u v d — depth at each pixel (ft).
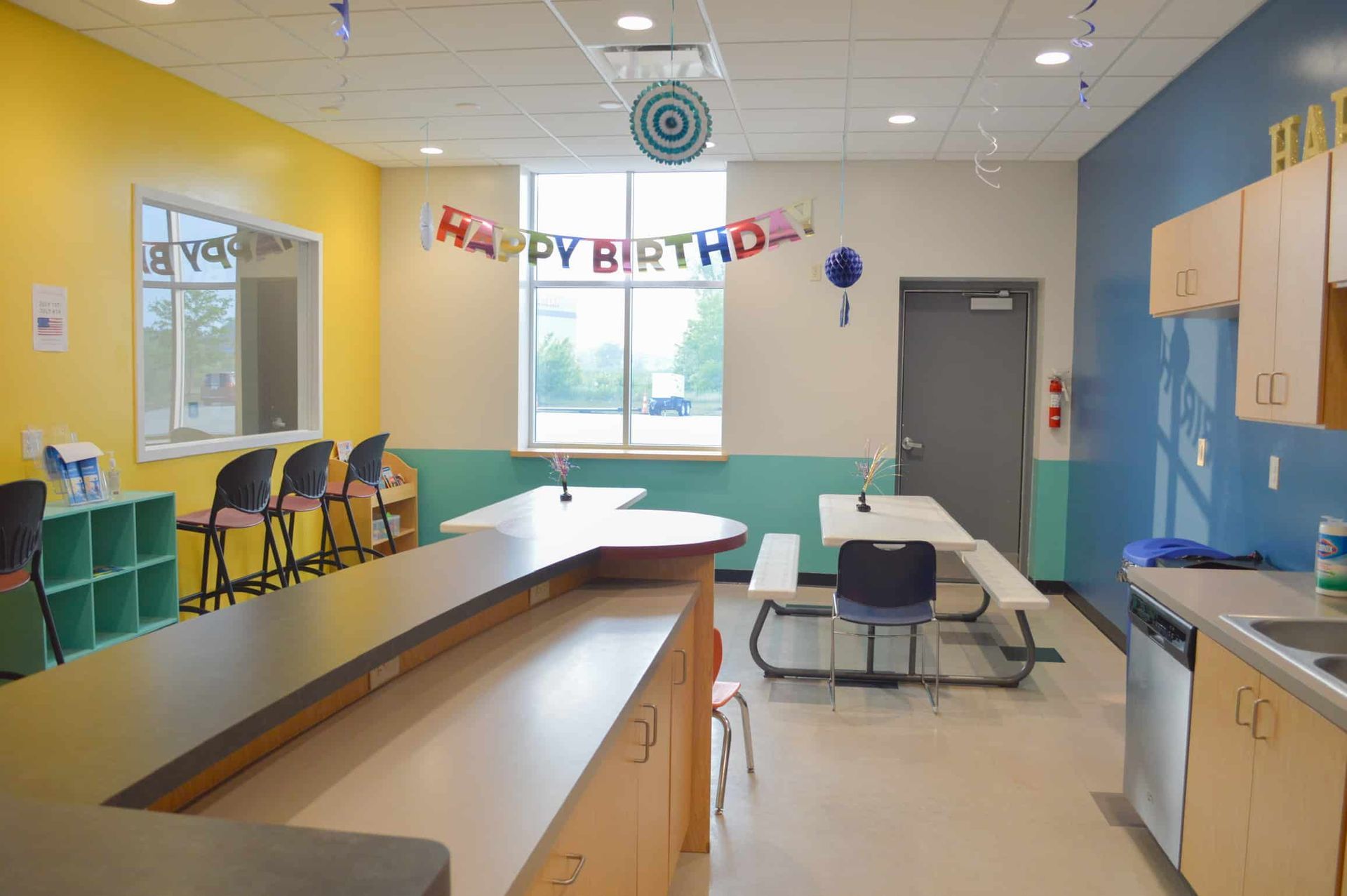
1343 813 6.34
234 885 2.50
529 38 14.07
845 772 12.09
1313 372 8.27
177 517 16.15
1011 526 23.04
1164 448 15.64
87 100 14.38
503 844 4.27
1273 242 9.11
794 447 22.61
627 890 6.70
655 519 11.37
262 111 18.28
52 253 13.89
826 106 17.39
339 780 4.98
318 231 20.67
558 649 7.46
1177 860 9.16
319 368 20.86
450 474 23.62
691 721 9.73
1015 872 9.67
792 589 14.39
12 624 13.26
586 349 23.94
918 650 17.39
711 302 23.43
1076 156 21.24
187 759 4.04
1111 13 12.54
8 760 3.96
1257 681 7.61
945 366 23.00
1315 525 10.68
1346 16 9.93
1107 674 16.11
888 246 22.09
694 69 15.49
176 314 16.72
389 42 14.32
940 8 12.53
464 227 18.85
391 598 7.03
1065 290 21.74
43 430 13.82
